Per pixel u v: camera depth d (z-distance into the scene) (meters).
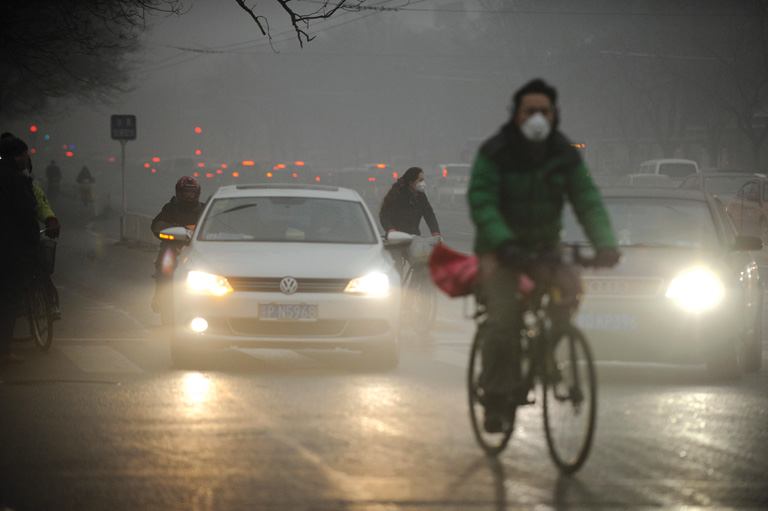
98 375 31.72
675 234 33.69
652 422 24.59
